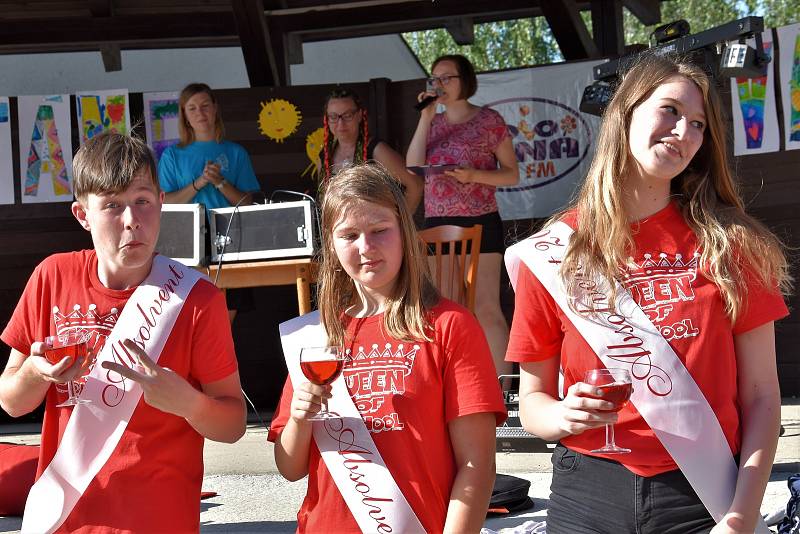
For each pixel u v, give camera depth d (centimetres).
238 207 479
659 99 211
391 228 224
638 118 213
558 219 234
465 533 213
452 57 567
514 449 430
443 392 221
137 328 244
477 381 218
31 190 702
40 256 703
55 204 703
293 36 823
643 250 216
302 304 478
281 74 790
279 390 705
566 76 686
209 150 606
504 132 572
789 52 629
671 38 500
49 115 701
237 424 244
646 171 215
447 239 496
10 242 703
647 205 220
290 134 708
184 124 613
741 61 466
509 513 354
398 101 705
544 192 691
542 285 222
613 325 212
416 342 222
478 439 219
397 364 222
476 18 852
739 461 208
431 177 575
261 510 366
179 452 240
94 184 234
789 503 292
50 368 223
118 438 237
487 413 221
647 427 209
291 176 707
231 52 1020
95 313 246
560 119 688
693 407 205
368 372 223
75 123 704
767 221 640
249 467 434
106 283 251
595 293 215
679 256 214
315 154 705
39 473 243
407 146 703
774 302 211
